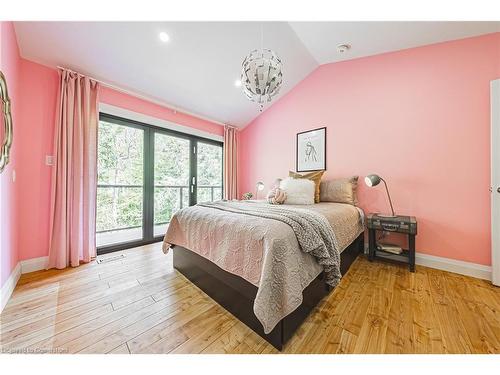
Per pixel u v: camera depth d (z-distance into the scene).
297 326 1.31
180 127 3.55
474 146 2.09
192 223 1.94
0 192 1.58
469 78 2.11
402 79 2.51
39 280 1.99
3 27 1.62
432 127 2.31
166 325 1.38
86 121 2.43
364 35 2.37
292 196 2.60
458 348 1.17
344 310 1.53
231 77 3.04
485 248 2.05
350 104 2.94
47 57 2.20
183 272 2.12
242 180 4.65
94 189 2.53
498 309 1.53
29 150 2.16
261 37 2.50
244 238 1.35
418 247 2.41
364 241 2.80
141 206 3.18
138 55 2.40
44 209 2.26
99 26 2.02
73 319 1.43
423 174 2.38
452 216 2.21
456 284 1.92
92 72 2.48
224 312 1.53
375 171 2.72
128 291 1.81
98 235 3.26
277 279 1.14
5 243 1.68
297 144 3.57
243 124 4.47
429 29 2.11
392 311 1.51
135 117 2.97
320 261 1.40
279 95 3.76
